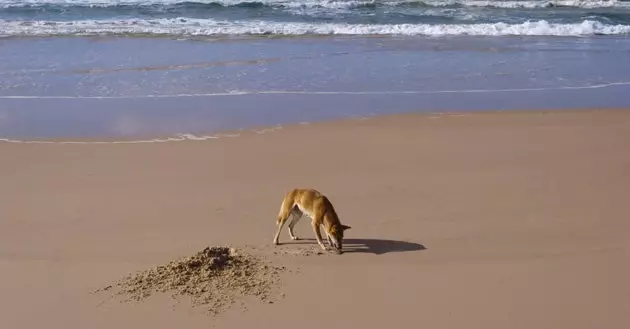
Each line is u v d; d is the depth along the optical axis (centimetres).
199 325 601
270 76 1608
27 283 671
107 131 1206
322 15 2423
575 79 1611
